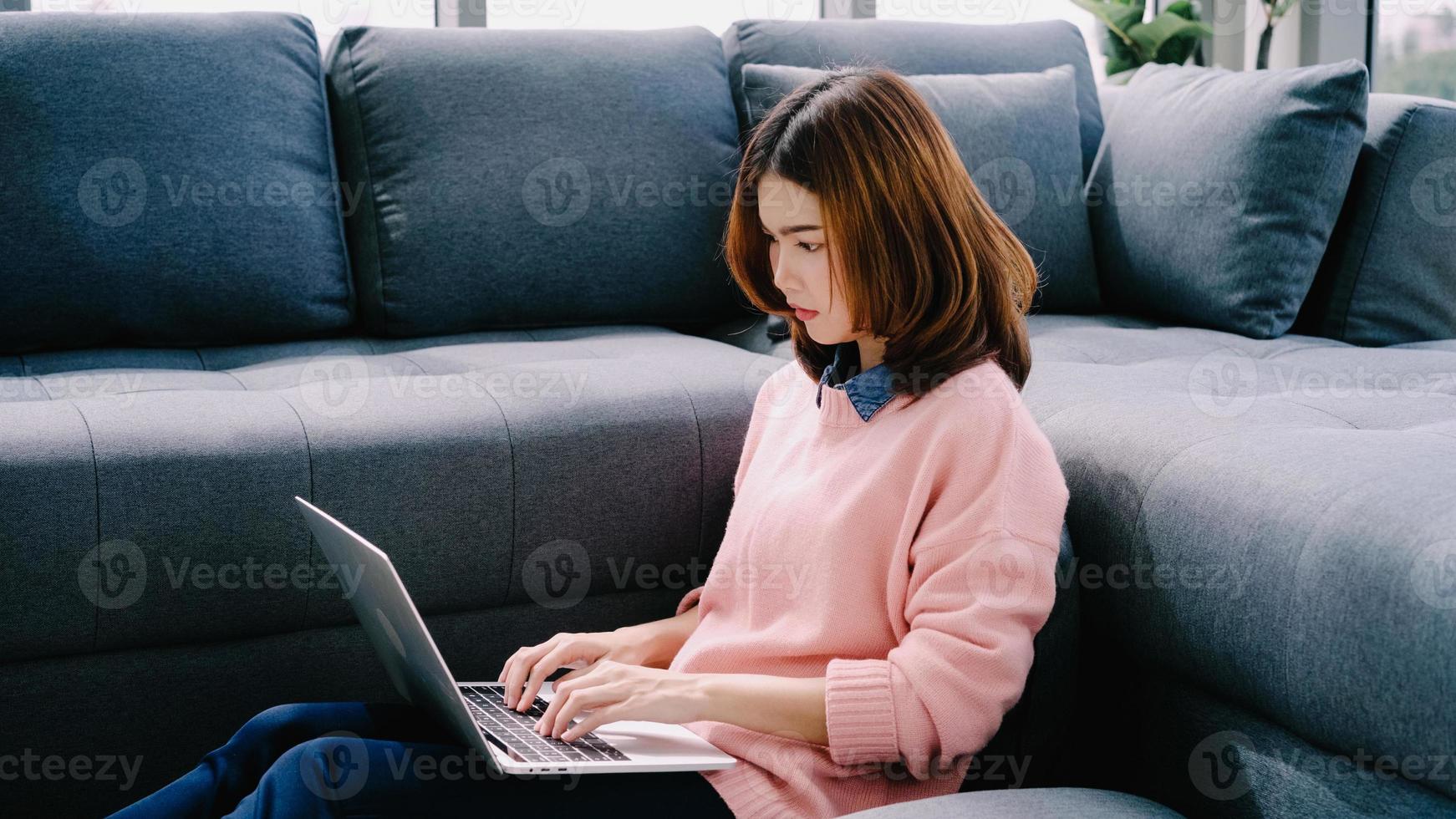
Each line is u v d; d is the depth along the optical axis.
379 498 1.35
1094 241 2.17
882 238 0.98
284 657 1.37
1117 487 1.15
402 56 2.03
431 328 1.99
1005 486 0.96
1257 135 1.90
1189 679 1.08
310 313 1.94
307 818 0.88
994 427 0.98
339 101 2.04
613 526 1.45
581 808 0.93
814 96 1.02
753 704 0.95
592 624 1.49
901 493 1.01
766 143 1.03
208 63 1.91
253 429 1.32
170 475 1.26
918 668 0.93
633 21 2.65
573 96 2.04
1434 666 0.81
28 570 1.21
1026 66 2.33
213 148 1.87
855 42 2.26
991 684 0.92
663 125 2.08
